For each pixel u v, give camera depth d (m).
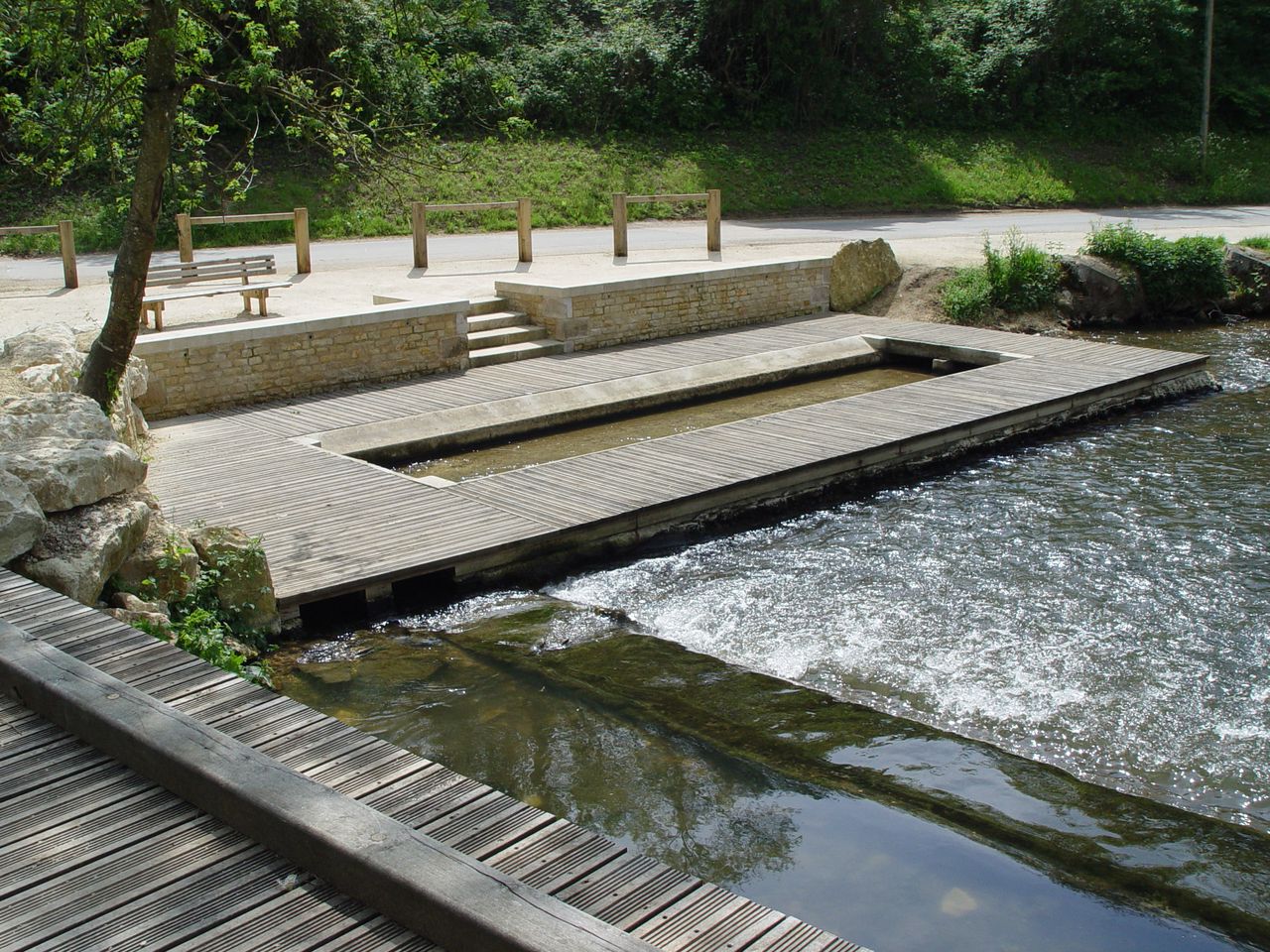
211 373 11.64
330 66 19.31
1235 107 33.94
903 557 8.77
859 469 10.41
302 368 12.20
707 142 27.67
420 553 7.98
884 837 5.29
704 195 18.06
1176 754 6.04
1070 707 6.52
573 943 3.13
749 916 3.56
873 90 30.84
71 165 10.50
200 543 7.33
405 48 10.85
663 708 6.52
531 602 8.00
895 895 4.86
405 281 15.97
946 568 8.53
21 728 4.79
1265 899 4.86
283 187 21.80
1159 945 4.55
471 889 3.39
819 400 13.20
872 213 25.31
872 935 4.59
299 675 6.87
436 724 6.30
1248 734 6.22
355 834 3.69
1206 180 29.95
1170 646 7.25
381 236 21.12
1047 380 12.88
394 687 6.73
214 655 6.49
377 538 8.28
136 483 7.31
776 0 28.22
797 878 4.97
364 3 13.43
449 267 17.25
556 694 6.67
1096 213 25.77
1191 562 8.57
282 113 23.03
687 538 9.24
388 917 3.54
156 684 5.12
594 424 12.29
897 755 6.02
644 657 7.16
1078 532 9.23
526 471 9.93
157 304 12.59
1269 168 31.12
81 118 9.99
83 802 4.22
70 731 4.73
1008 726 6.32
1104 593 8.04
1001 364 13.70
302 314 13.06
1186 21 34.41
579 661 7.10
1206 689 6.70
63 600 6.00
